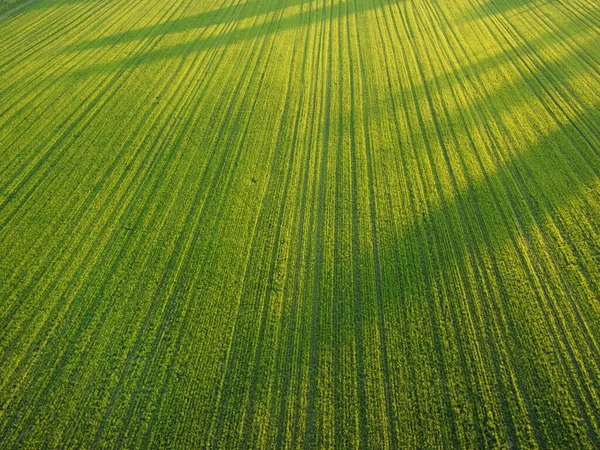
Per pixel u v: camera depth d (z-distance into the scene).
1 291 15.52
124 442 11.88
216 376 13.10
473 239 16.72
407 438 11.79
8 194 19.17
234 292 15.24
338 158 20.47
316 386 12.85
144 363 13.45
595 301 14.52
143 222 17.80
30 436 12.01
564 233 16.70
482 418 12.07
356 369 13.17
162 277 15.80
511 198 18.25
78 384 13.01
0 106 24.25
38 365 13.46
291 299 15.02
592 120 21.83
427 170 19.61
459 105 23.31
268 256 16.38
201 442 11.86
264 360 13.42
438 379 12.87
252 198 18.67
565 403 12.25
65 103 24.44
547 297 14.76
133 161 20.70
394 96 24.20
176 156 20.84
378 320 14.33
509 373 12.89
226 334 14.09
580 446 11.53
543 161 19.72
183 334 14.11
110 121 23.06
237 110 23.59
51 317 14.69
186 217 17.97
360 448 11.70
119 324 14.43
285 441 11.86
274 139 21.64
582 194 18.09
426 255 16.20
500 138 21.08
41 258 16.58
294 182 19.33
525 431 11.82
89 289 15.48
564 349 13.39
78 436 12.01
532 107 22.91
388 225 17.30
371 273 15.68
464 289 15.09
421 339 13.78
